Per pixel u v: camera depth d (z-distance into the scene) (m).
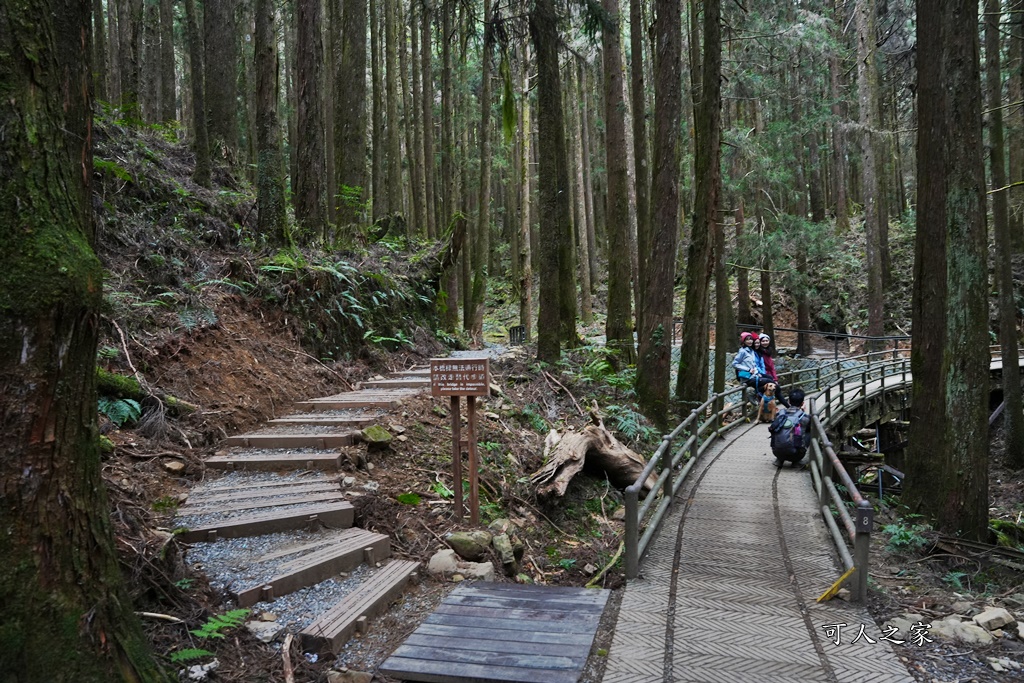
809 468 9.79
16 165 2.88
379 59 23.31
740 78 19.06
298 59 12.27
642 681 3.92
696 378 12.41
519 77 17.81
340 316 10.56
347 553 5.08
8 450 2.81
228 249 10.84
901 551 6.52
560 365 12.04
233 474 6.44
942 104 7.36
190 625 4.02
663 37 11.12
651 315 11.56
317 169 12.59
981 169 7.30
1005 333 14.63
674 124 11.23
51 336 2.90
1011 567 6.13
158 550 4.40
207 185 13.13
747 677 3.98
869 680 3.96
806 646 4.41
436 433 8.12
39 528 2.87
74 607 2.94
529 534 7.28
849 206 35.06
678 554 6.36
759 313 29.28
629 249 13.73
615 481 9.27
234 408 7.57
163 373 7.32
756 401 13.55
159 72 23.86
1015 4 15.06
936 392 8.09
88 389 3.14
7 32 2.88
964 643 4.53
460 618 4.66
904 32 19.38
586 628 4.55
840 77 26.94
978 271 7.25
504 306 32.22
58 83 3.05
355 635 4.36
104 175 10.31
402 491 6.54
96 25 16.33
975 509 7.32
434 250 15.37
